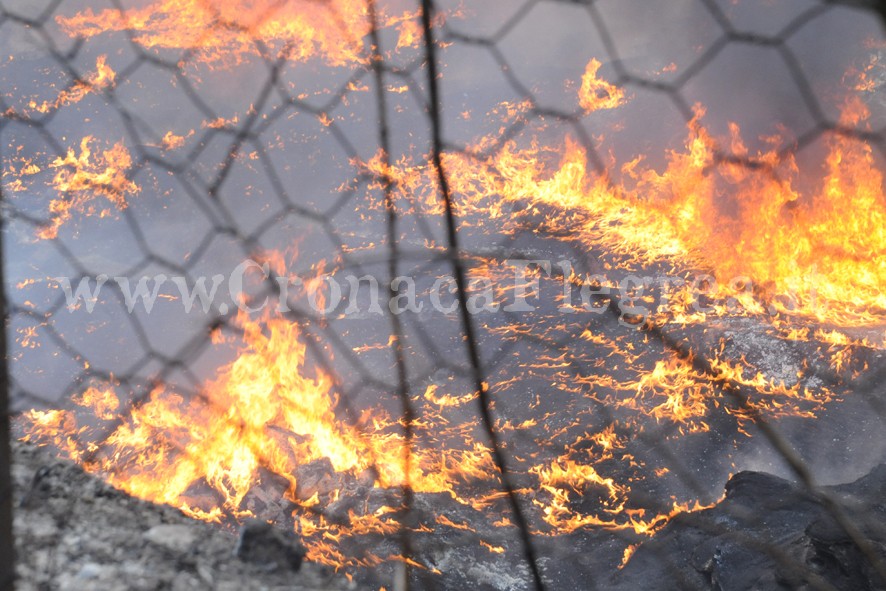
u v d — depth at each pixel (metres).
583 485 11.32
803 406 13.42
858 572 4.77
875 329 15.00
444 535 8.09
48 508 2.52
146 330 16.50
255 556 2.38
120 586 2.17
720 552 6.43
